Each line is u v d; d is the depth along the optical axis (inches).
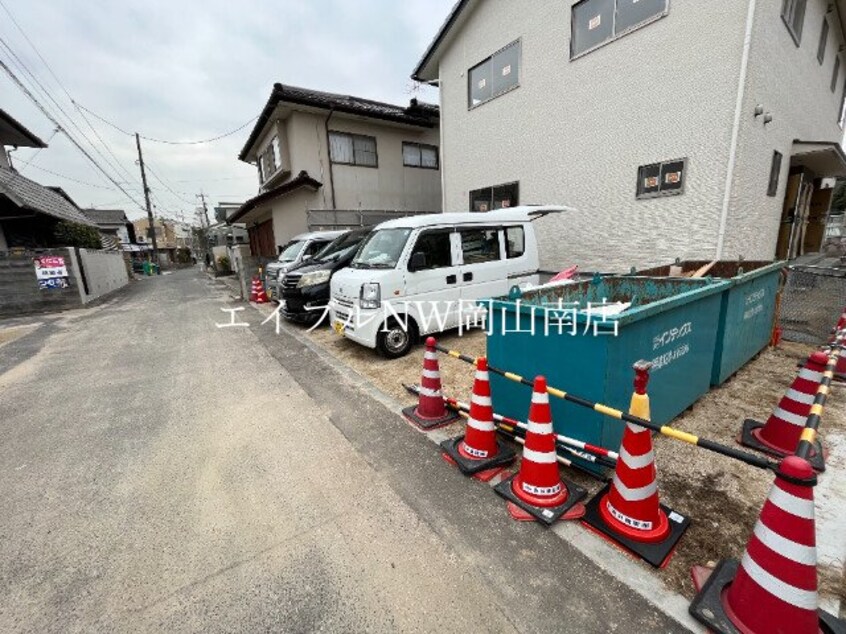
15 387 188.9
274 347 239.8
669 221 252.1
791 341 201.6
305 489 101.3
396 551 79.7
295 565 77.4
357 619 65.7
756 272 155.6
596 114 281.4
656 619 63.4
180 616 67.7
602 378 90.7
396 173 557.3
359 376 181.3
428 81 448.8
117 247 876.0
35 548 85.0
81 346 264.8
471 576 73.0
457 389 161.0
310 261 307.0
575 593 68.6
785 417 108.6
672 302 104.8
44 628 66.6
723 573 68.5
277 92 439.5
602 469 97.7
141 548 83.7
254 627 65.2
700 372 131.0
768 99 237.5
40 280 418.3
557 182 315.3
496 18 342.6
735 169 222.4
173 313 383.9
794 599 55.8
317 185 481.7
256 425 138.3
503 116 351.6
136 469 114.0
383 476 105.4
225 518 91.8
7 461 121.6
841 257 362.6
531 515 86.7
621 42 260.1
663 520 80.7
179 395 169.5
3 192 409.1
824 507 87.8
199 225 1905.8
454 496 96.0
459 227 213.2
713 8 217.9
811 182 423.8
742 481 97.2
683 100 236.2
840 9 319.6
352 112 486.3
